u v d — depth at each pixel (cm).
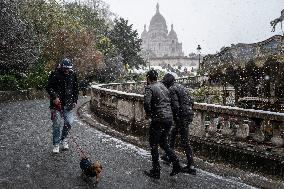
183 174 670
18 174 612
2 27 2036
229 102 1734
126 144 914
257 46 1320
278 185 611
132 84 2639
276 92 1277
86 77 3528
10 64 2158
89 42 3391
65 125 796
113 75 4078
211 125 799
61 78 775
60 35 3194
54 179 597
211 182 625
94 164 593
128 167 700
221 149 764
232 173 681
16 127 1051
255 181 632
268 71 1260
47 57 3119
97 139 955
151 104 639
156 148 638
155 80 652
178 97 688
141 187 583
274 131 680
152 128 637
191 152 680
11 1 2125
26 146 816
